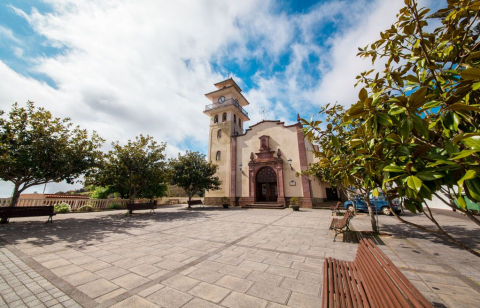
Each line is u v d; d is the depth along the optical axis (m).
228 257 4.89
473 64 1.98
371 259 2.23
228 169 23.38
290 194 19.28
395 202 13.34
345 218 6.91
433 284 3.42
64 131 10.77
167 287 3.37
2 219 8.87
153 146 14.91
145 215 13.65
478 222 1.36
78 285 3.40
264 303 2.88
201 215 13.76
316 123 2.91
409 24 2.43
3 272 3.83
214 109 26.36
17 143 9.12
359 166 2.23
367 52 3.14
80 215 12.80
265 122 22.47
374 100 1.60
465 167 1.21
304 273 3.91
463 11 2.03
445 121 1.45
